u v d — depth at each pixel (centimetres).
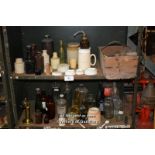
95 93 243
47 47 212
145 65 221
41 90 233
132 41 222
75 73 197
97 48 229
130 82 236
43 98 223
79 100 231
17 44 214
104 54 194
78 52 204
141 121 220
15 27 208
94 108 215
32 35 226
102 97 230
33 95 246
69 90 238
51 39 216
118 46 210
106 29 224
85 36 205
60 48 218
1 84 204
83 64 201
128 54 189
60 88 241
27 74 199
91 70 195
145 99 219
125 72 188
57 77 196
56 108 226
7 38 186
